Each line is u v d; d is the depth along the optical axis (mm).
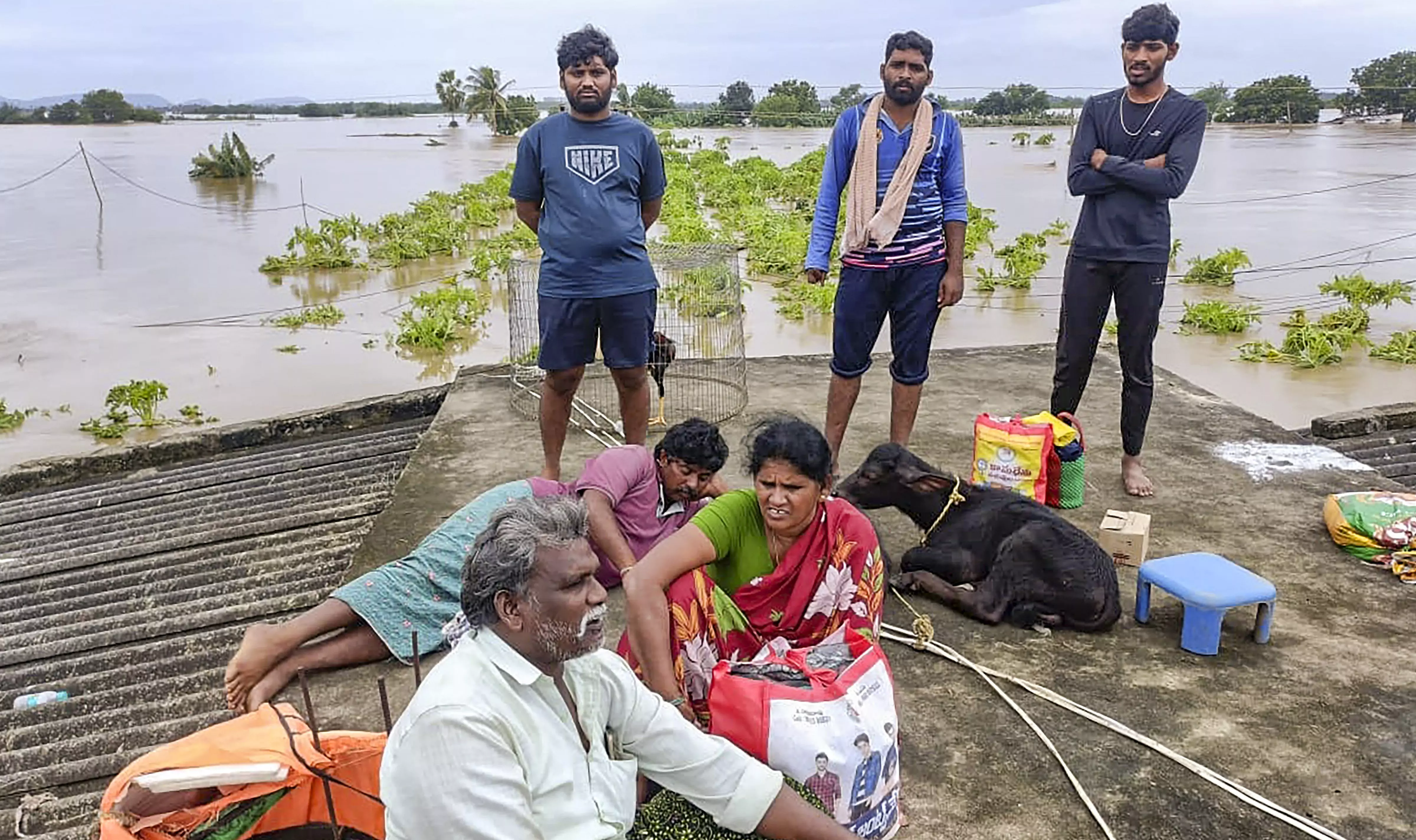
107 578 6137
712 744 2699
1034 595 4480
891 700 3035
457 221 27547
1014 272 18891
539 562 2338
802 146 56312
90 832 3350
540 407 6887
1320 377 13289
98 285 20469
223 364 15023
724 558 3523
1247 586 4250
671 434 4270
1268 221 24031
